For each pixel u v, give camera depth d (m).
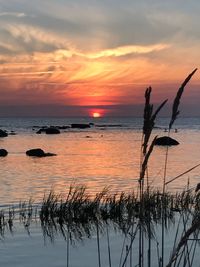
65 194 20.56
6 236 12.70
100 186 23.72
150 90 4.14
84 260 10.26
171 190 21.14
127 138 74.81
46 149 51.28
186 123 188.00
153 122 4.17
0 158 41.03
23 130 103.62
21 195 20.44
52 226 13.91
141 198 4.96
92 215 15.20
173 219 13.78
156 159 40.34
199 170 32.09
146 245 11.18
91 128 122.38
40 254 10.84
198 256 9.73
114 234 12.69
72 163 37.22
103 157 43.09
